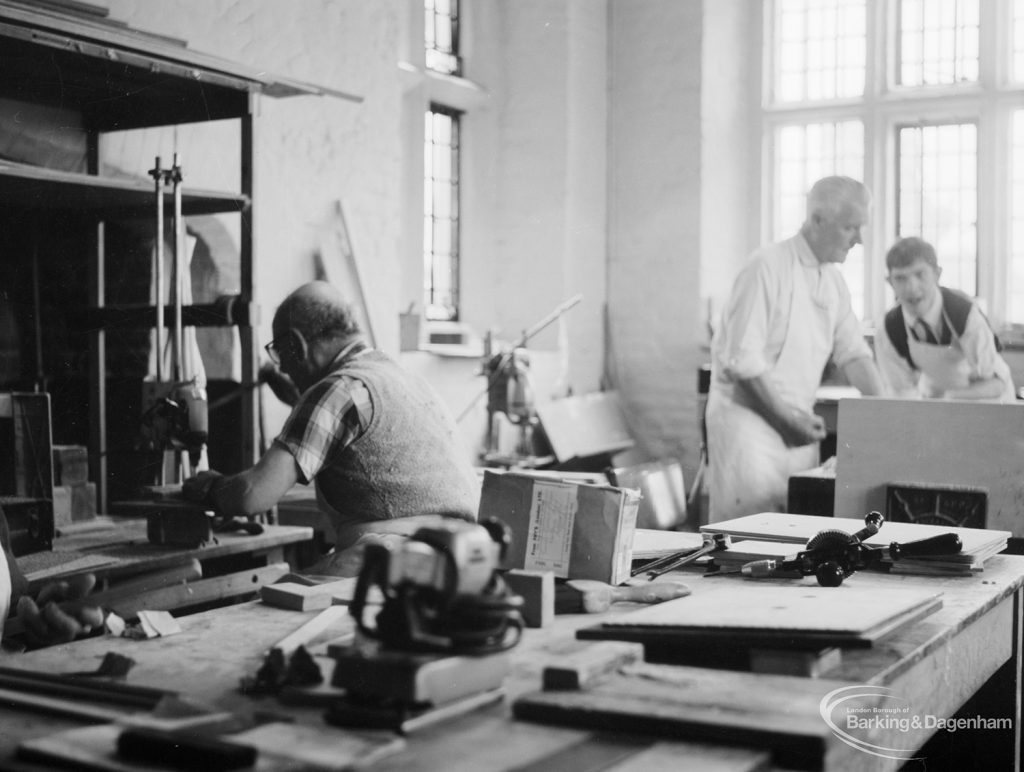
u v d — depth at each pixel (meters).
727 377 5.17
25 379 3.50
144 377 3.57
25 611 1.56
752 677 1.28
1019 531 3.30
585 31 7.09
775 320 5.10
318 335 2.81
